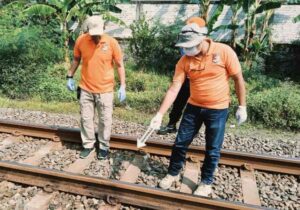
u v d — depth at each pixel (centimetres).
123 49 1177
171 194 373
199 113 380
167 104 371
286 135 643
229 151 479
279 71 1017
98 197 392
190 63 356
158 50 998
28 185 418
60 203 389
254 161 471
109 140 516
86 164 471
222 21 1105
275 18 1062
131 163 472
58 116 680
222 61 349
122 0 1050
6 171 427
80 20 1024
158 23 1052
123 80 474
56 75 876
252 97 721
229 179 446
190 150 486
